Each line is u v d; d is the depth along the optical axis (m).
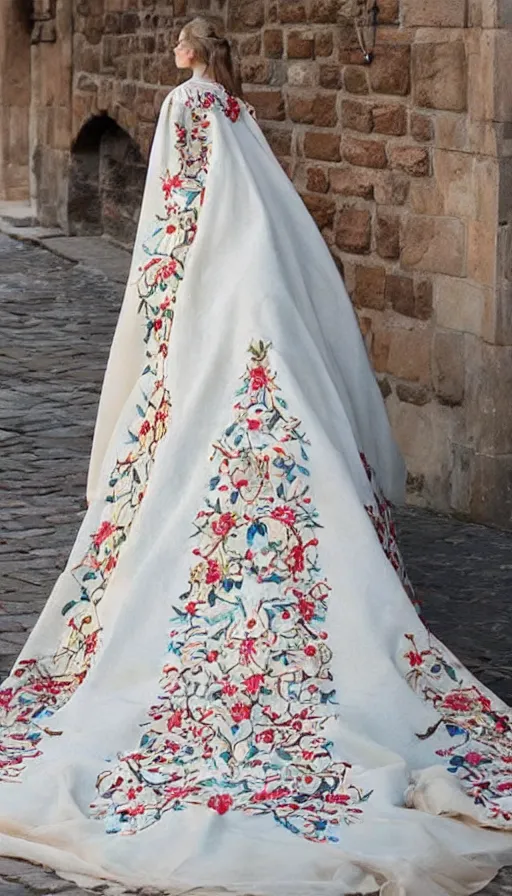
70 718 4.90
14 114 16.81
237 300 5.26
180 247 5.42
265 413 5.14
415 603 5.36
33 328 12.00
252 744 4.71
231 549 5.03
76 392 10.18
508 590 6.75
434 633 6.23
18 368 10.77
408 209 8.01
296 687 4.82
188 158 5.45
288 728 4.75
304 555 4.99
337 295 5.49
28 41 16.56
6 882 4.09
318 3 8.59
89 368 10.82
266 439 5.11
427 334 7.98
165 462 5.17
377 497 5.32
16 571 6.88
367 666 4.84
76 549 5.45
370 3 8.09
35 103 16.19
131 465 5.45
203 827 4.27
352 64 8.33
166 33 13.02
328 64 8.55
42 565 6.98
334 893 4.01
